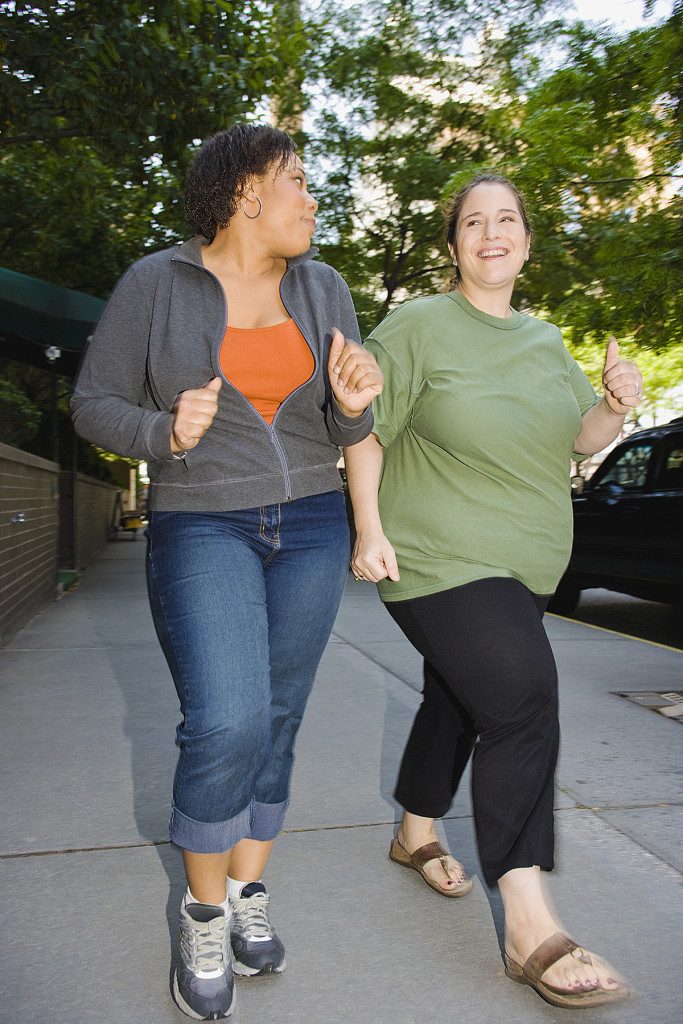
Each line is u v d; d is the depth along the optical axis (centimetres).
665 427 752
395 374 224
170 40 695
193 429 171
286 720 211
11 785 334
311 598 201
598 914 242
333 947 225
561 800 324
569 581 841
